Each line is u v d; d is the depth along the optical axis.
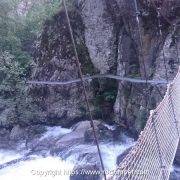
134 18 13.09
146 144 6.32
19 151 13.65
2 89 16.53
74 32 15.84
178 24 11.74
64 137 13.14
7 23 18.23
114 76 14.14
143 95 12.30
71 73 15.73
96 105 14.66
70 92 15.35
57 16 16.61
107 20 14.67
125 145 12.44
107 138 12.68
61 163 11.78
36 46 17.59
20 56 17.66
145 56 12.73
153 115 6.98
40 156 12.41
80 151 11.92
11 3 18.41
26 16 19.03
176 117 8.48
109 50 14.76
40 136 14.54
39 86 16.17
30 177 11.21
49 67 16.48
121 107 13.55
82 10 15.50
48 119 15.67
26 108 16.00
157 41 12.38
